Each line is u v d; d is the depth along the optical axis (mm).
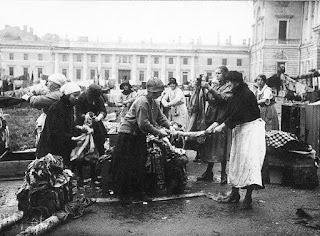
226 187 6328
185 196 5684
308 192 6059
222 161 6508
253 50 50031
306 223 4520
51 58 65312
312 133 8812
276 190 6164
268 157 6539
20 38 58688
